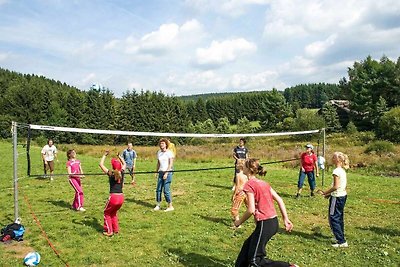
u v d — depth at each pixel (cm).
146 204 1133
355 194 1332
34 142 3916
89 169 1967
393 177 1847
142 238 795
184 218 963
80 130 933
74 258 677
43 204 1112
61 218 951
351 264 657
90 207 1084
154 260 671
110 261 667
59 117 5853
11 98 5888
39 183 1486
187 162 2441
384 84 5475
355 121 5612
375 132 4272
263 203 548
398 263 662
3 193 1270
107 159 2600
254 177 570
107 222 811
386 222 951
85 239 784
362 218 991
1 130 5172
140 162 2338
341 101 6544
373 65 5759
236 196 898
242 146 1265
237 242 777
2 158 2388
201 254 702
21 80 8831
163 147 1038
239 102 9350
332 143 3978
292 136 4694
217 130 6350
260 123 7019
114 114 6134
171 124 6288
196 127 6456
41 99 6000
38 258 651
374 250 730
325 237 818
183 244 757
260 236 530
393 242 787
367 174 1980
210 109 9306
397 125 3862
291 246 754
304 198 1242
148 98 6359
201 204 1137
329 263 662
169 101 6506
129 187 1432
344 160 754
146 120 6147
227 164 2284
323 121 5156
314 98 12281
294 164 2220
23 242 763
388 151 2652
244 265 542
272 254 704
